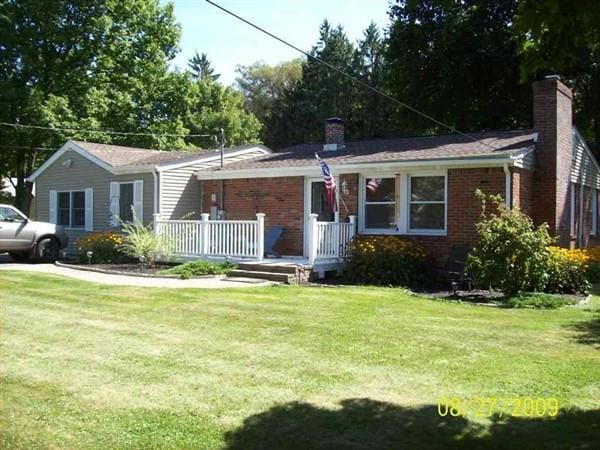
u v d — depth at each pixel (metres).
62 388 5.45
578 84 24.72
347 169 14.98
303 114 44.38
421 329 7.87
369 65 47.12
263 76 60.88
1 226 17.67
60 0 26.98
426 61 25.53
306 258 15.45
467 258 12.05
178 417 4.72
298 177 16.20
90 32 27.67
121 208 19.28
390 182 14.70
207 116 48.69
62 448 4.17
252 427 4.51
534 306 9.91
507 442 4.23
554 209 14.31
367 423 4.59
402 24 25.94
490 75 24.73
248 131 51.59
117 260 17.20
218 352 6.72
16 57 27.02
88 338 7.43
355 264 13.59
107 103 28.72
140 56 30.27
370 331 7.73
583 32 4.28
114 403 5.05
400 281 12.91
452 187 13.69
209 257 15.35
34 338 7.44
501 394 5.26
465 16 23.69
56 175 21.89
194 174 18.64
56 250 18.92
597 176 20.05
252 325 8.13
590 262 14.00
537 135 14.57
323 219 15.79
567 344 7.11
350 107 43.81
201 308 9.37
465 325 8.16
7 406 4.99
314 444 4.21
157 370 6.02
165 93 31.38
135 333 7.70
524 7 4.05
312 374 5.86
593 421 4.63
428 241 13.98
